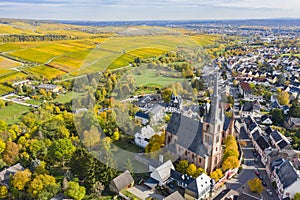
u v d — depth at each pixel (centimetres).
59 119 10625
